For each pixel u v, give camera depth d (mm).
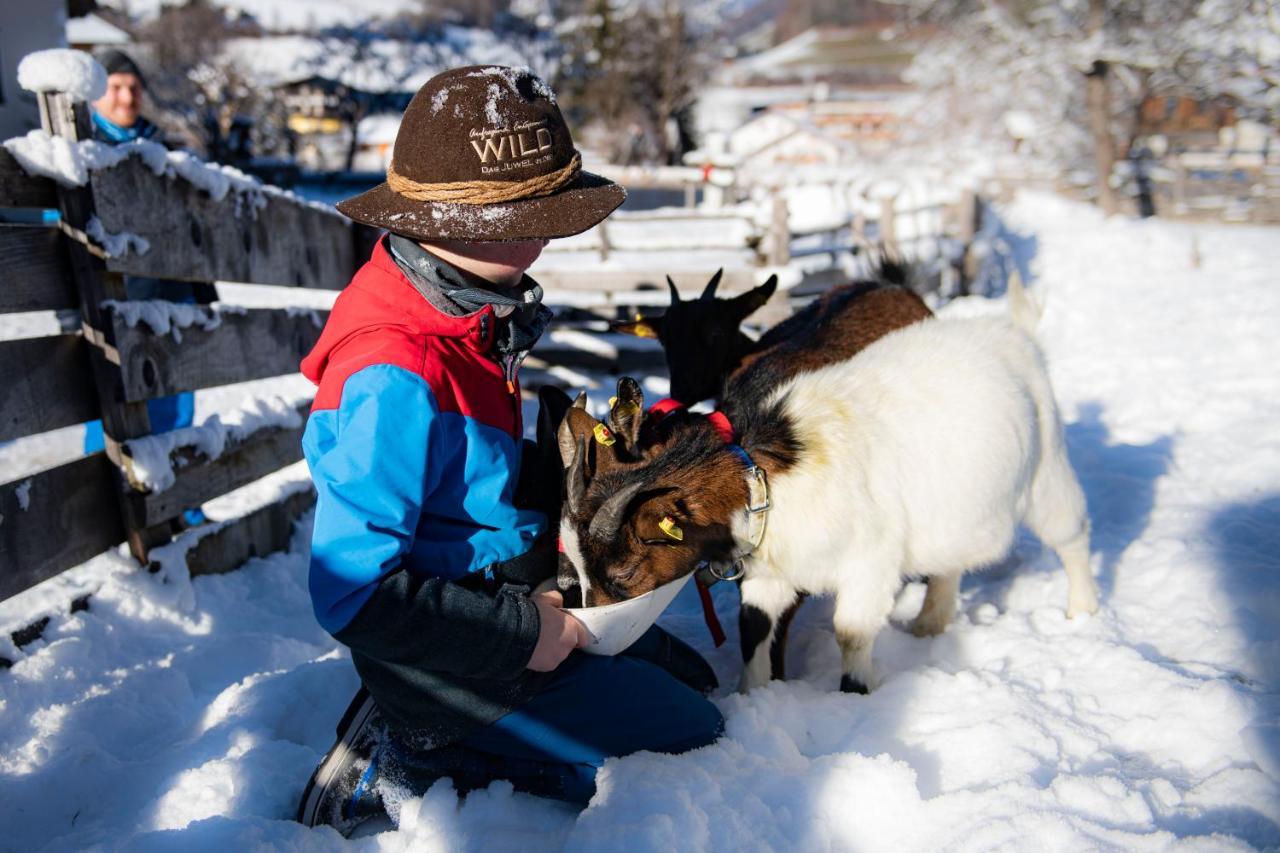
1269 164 24953
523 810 2289
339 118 32125
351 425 1867
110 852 2062
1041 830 2012
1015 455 2926
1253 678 2758
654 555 2363
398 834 2180
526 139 1953
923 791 2314
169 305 3586
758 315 7984
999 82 31688
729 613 3611
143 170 3434
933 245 11984
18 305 2971
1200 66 26062
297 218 4777
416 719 2170
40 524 2998
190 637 3350
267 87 29844
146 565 3436
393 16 41969
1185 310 9891
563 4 38781
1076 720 2568
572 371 8180
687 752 2367
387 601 1857
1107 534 4094
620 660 2330
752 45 87312
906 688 2717
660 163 31203
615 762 2273
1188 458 5125
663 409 2650
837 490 2582
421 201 1953
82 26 33500
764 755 2391
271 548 4262
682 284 8102
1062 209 22938
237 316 4094
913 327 3174
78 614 3123
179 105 26047
